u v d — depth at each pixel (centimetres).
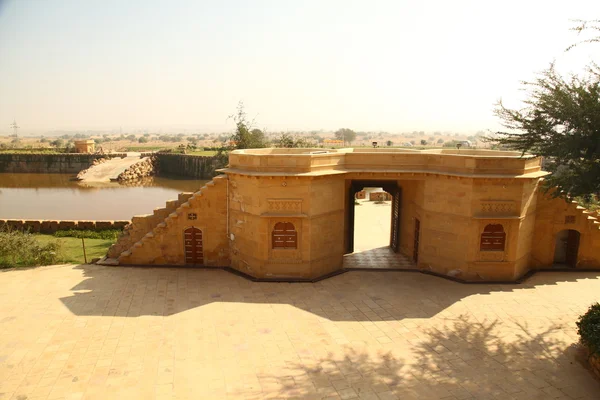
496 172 1817
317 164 1870
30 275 1973
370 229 2903
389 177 1964
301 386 1170
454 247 1912
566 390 1158
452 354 1330
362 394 1139
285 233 1900
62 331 1444
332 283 1894
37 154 8975
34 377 1192
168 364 1262
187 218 2072
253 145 3412
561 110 1441
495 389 1162
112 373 1216
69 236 2933
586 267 2072
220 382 1182
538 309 1641
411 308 1647
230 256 2078
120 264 2112
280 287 1844
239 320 1542
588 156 1446
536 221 2034
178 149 9769
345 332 1462
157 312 1596
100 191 6569
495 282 1895
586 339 1277
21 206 5238
